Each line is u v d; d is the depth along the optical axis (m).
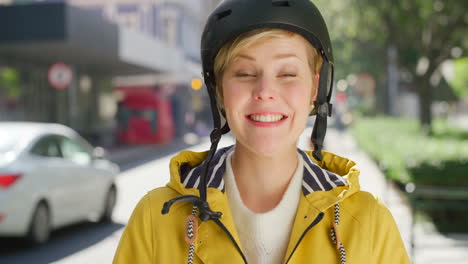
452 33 17.47
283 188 1.44
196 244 1.38
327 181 1.42
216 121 1.52
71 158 7.20
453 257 5.74
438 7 15.84
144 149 23.30
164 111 27.20
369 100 41.19
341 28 18.38
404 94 39.12
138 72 27.19
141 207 1.48
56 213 6.66
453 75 56.94
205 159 1.57
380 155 13.36
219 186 1.42
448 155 7.57
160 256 1.41
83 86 24.48
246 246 1.40
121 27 20.17
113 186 8.23
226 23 1.38
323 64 1.48
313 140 1.60
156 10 39.19
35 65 20.08
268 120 1.37
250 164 1.43
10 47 16.34
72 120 21.91
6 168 5.99
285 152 1.42
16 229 6.04
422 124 18.56
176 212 1.44
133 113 26.27
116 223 7.93
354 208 1.42
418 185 7.38
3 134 6.50
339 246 1.35
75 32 15.88
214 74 1.51
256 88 1.36
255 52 1.36
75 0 38.00
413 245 5.53
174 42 41.34
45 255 6.06
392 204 8.45
